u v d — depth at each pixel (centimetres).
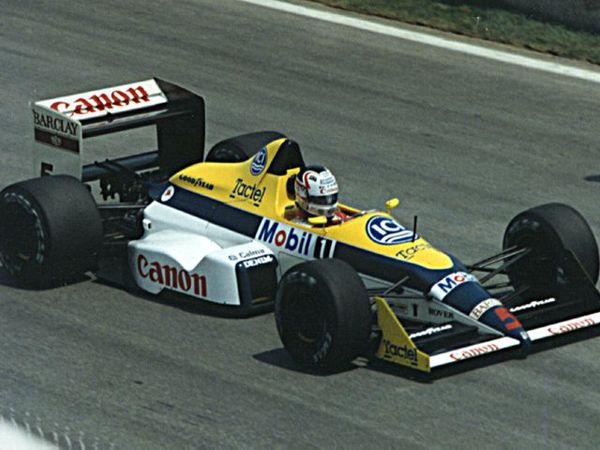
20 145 5928
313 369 3884
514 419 3650
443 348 3841
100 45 7344
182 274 4312
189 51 7319
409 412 3659
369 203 5447
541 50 7544
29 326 4156
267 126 6331
